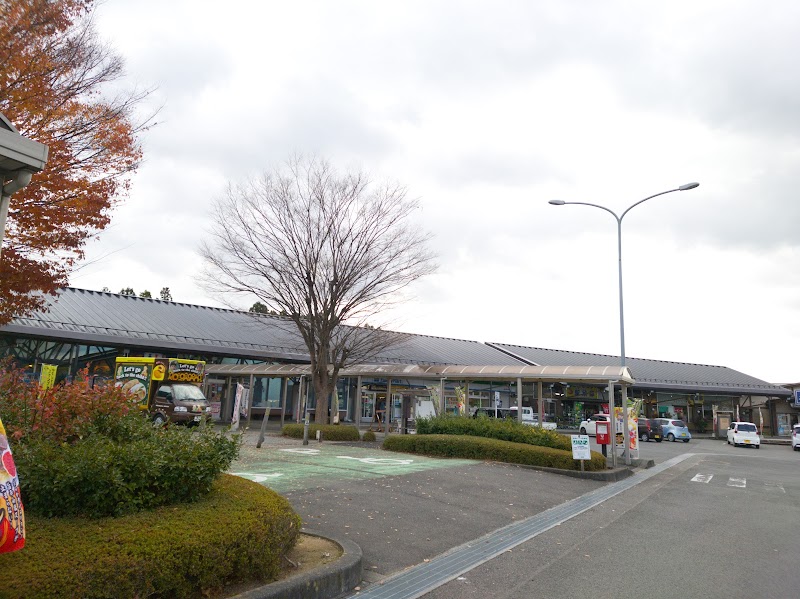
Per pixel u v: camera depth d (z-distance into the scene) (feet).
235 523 16.62
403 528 27.09
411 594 18.69
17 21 27.17
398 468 45.01
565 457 52.03
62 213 31.01
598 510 35.65
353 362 80.23
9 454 11.94
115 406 21.65
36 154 16.38
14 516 11.55
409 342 140.67
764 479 58.39
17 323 80.53
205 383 99.09
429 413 87.97
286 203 69.26
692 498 42.57
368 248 73.00
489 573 21.30
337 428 71.26
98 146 32.12
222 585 16.05
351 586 18.99
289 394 118.42
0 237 16.48
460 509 32.30
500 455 54.19
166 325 103.30
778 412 196.54
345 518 27.71
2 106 28.17
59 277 34.14
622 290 73.87
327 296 74.79
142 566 13.64
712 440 148.36
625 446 65.92
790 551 26.03
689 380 190.49
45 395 20.58
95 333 88.48
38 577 12.07
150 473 16.98
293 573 18.16
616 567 22.48
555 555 24.13
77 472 15.49
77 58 30.45
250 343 109.91
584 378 62.59
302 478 37.40
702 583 20.61
